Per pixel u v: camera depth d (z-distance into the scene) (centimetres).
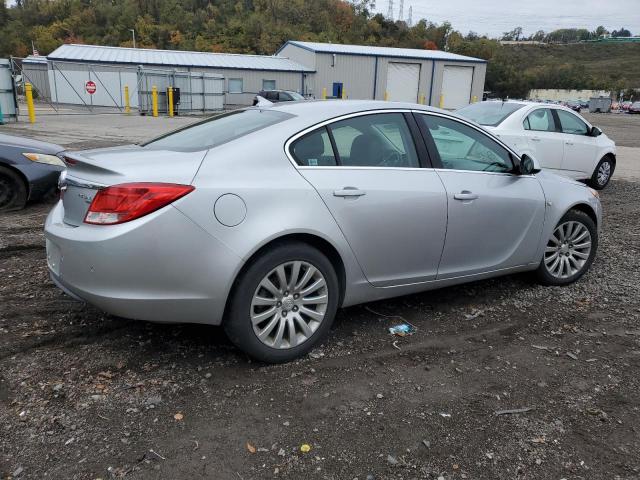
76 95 3161
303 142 340
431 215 378
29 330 364
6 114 2038
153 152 332
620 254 591
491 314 423
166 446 255
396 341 372
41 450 250
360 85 4303
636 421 288
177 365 327
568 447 265
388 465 249
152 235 286
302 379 318
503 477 244
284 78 4138
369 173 356
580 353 362
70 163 325
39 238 570
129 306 292
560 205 465
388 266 369
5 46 10250
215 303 304
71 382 304
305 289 334
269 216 311
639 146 2002
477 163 424
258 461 248
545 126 959
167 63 3791
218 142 334
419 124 395
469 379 325
